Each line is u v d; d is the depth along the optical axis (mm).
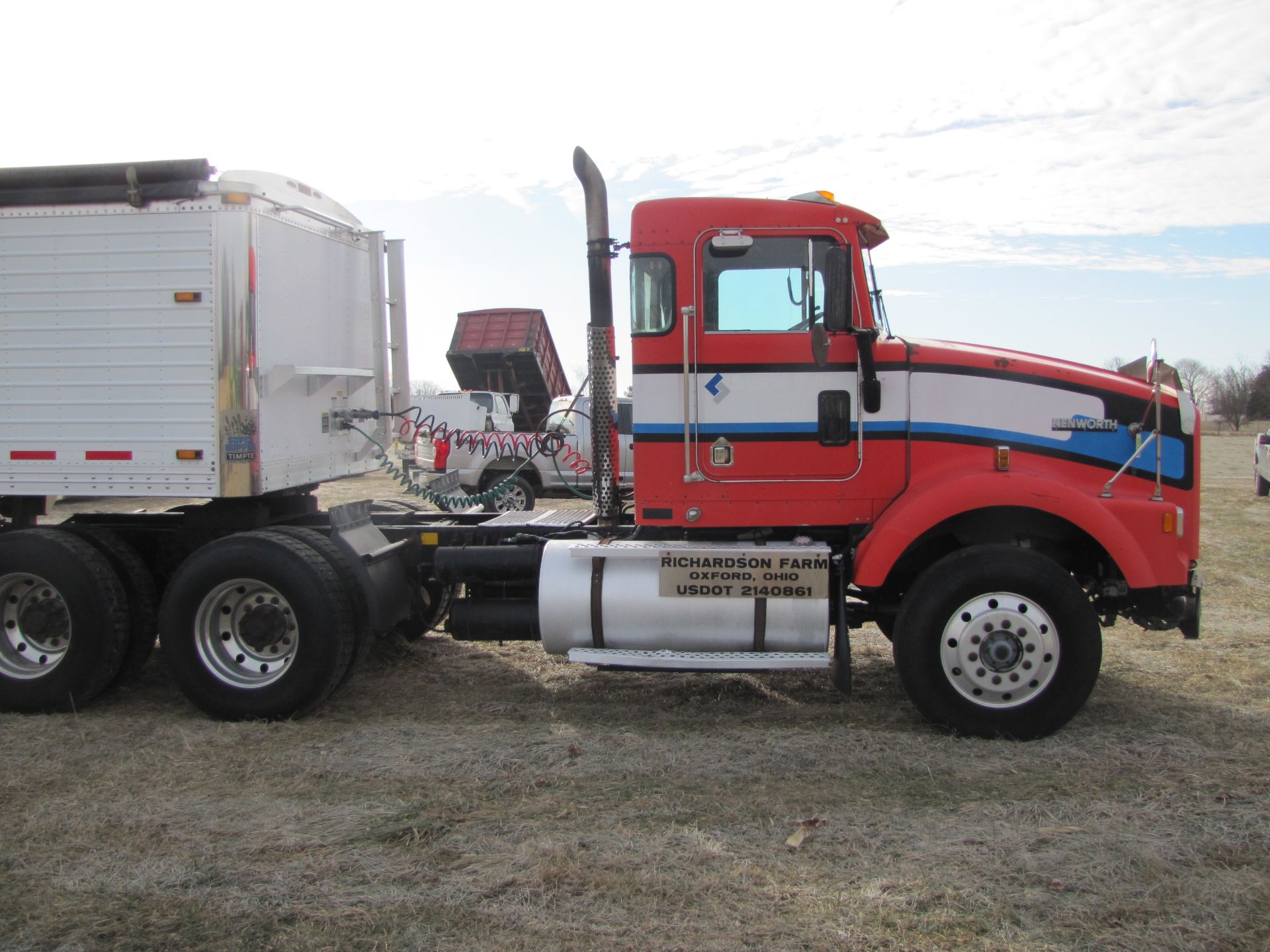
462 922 2916
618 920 2918
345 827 3596
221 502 5289
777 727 4785
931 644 4527
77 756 4387
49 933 2881
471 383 16938
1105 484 4793
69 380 4938
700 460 4809
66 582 4941
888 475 4789
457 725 4879
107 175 4777
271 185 5094
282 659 4996
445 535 5453
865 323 4758
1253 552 10062
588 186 5070
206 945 2811
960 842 3426
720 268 4762
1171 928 2854
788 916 2936
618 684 5613
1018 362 4805
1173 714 4910
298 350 5258
